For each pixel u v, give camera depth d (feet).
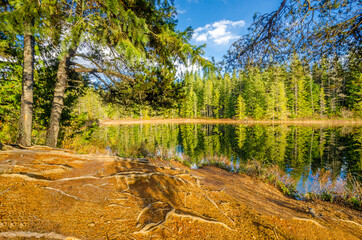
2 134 17.78
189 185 15.25
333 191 18.38
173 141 61.31
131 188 12.24
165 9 14.65
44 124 21.89
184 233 8.68
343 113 114.01
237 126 115.96
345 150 44.93
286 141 59.67
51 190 9.40
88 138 35.65
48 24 10.68
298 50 10.39
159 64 17.60
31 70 14.93
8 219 6.51
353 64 9.89
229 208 12.71
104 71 17.94
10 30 8.41
